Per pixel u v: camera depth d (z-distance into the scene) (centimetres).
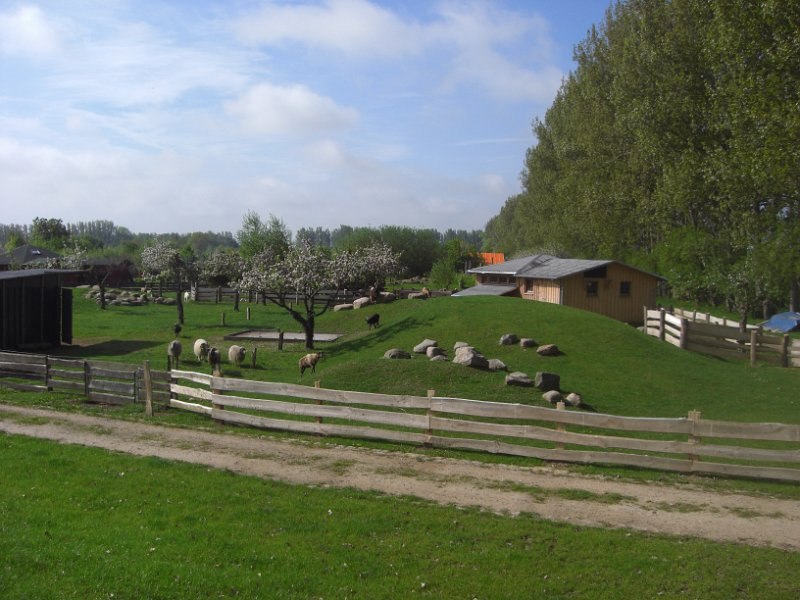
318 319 4388
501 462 1477
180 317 4578
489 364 2306
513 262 5238
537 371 2367
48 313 3334
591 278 4231
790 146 3753
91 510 1166
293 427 1719
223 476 1363
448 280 7050
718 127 4681
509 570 940
